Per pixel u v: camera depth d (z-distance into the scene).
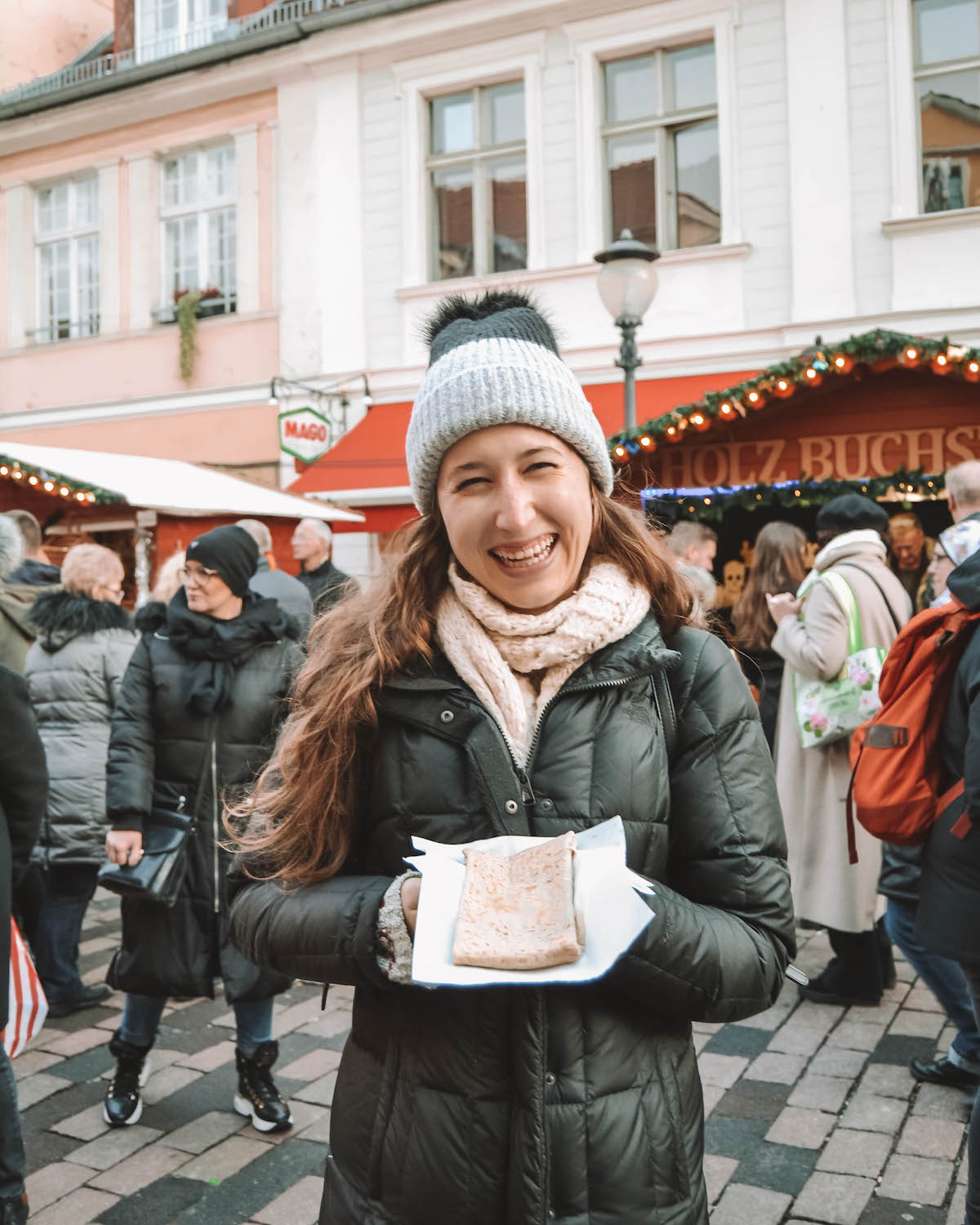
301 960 1.27
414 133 10.66
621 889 1.07
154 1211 2.60
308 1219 2.56
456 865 1.16
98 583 4.22
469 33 10.34
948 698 2.26
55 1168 2.81
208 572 3.02
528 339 1.38
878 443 6.16
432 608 1.39
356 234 10.91
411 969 1.17
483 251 10.61
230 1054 3.56
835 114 9.04
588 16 9.88
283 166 11.30
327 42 10.86
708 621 1.54
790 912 1.30
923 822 2.25
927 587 6.70
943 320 8.75
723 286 9.50
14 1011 2.38
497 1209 1.20
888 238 8.93
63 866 3.98
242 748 3.02
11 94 14.85
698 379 9.42
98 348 12.43
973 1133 2.02
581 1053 1.21
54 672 4.05
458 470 1.30
